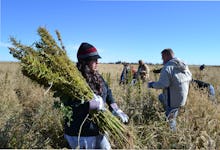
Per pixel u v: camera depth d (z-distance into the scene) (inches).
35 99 181.5
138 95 166.6
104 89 90.4
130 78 204.4
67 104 85.7
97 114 86.7
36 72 82.6
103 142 88.4
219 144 118.3
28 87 208.1
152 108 153.3
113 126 90.2
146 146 109.5
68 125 83.9
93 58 87.1
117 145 93.8
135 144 99.5
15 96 189.3
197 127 135.6
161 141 120.3
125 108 150.3
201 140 119.4
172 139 118.6
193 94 161.6
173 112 138.8
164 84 137.2
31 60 82.4
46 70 83.1
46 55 84.9
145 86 205.5
